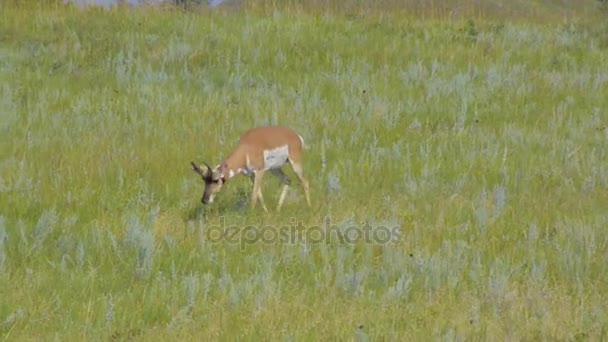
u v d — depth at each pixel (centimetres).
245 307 2722
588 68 6875
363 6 8625
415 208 3788
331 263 3144
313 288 2911
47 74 6378
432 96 5966
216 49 7088
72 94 5916
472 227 3538
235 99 5788
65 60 6762
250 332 2502
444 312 2677
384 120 5316
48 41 7212
